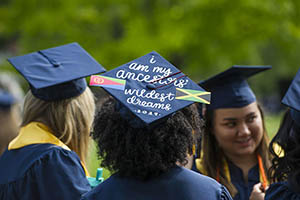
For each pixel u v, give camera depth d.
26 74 7.06
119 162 5.39
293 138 6.09
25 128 7.04
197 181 5.43
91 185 7.06
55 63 7.32
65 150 6.71
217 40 27.12
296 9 26.12
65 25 28.62
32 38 29.62
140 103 5.40
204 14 26.30
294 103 5.91
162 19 27.33
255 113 8.44
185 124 5.45
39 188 6.45
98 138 5.57
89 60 7.54
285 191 6.01
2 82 10.11
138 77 5.79
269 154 8.52
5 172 6.75
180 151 5.36
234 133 8.35
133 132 5.33
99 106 5.88
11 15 29.02
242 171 8.55
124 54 27.16
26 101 7.17
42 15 27.98
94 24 29.70
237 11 26.16
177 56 28.78
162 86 5.66
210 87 8.59
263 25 26.59
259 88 58.44
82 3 28.81
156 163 5.28
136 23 27.61
